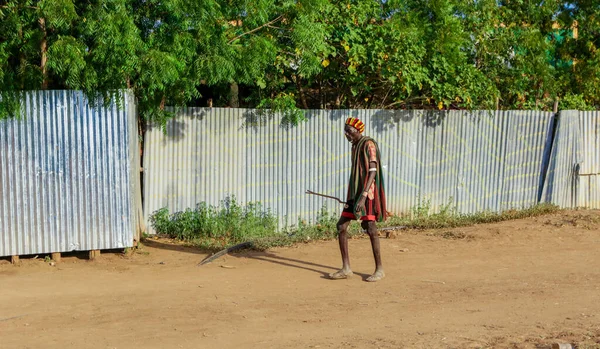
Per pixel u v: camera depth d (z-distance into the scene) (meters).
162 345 5.90
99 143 9.20
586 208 14.23
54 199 9.09
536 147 13.78
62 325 6.53
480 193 13.35
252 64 9.96
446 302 7.29
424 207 12.71
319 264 9.13
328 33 11.46
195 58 9.67
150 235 10.78
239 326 6.45
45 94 8.95
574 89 16.00
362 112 12.14
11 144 8.88
